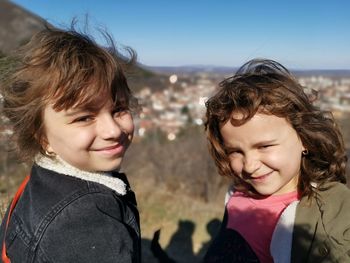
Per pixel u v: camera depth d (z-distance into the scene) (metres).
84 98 1.03
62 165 1.10
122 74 1.16
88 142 1.06
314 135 1.36
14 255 1.06
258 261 1.42
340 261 1.17
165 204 5.51
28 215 1.06
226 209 1.64
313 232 1.26
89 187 1.06
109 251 0.98
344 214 1.21
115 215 1.05
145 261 3.40
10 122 1.18
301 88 1.42
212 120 1.49
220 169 1.56
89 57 1.08
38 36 1.17
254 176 1.37
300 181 1.39
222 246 1.54
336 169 1.42
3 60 1.18
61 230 0.98
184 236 4.26
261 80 1.39
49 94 1.03
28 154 1.15
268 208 1.43
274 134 1.31
